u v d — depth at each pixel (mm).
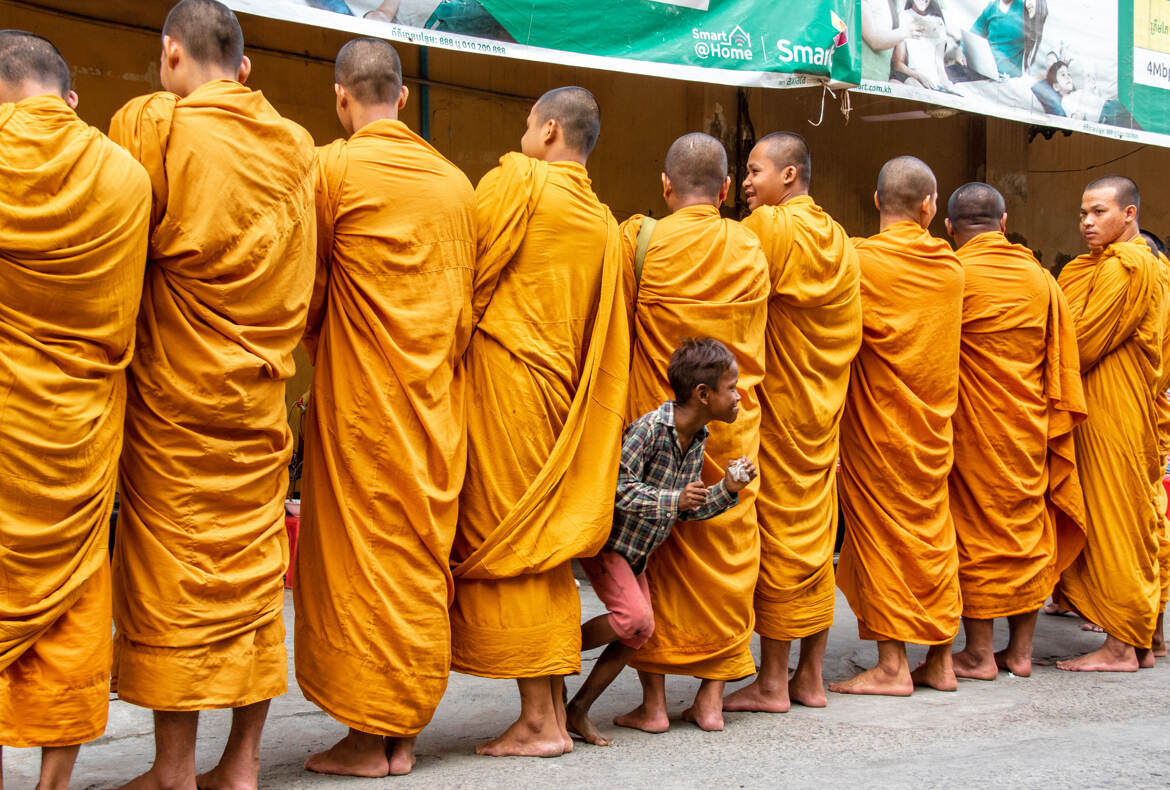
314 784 3211
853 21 5750
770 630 4051
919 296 4375
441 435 3232
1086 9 7086
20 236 2549
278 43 7074
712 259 3764
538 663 3420
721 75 5344
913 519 4410
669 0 5203
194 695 2840
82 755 3518
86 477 2688
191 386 2838
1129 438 4988
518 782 3240
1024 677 4797
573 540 3438
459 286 3305
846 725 3936
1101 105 7176
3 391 2568
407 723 3199
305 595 3260
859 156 10250
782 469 4031
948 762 3490
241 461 2924
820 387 4098
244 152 2863
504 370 3430
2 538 2580
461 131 7910
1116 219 5098
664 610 3781
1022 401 4711
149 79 6691
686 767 3414
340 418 3203
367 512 3178
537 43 4867
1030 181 11273
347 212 3191
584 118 3643
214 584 2863
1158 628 5387
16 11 6094
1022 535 4730
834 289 4055
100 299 2662
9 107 2623
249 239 2867
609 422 3559
